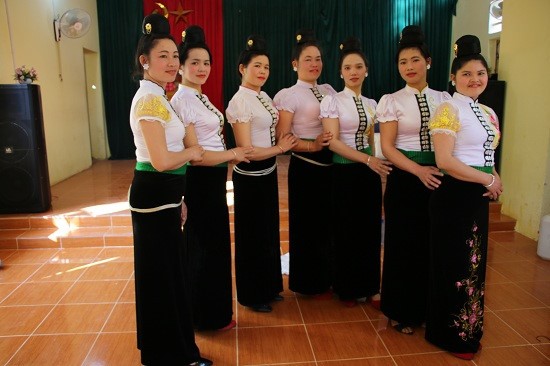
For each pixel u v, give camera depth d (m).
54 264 3.73
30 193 4.41
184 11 7.93
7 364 2.35
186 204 2.44
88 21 6.21
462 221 2.22
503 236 4.32
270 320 2.77
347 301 2.92
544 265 3.61
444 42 8.41
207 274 2.51
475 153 2.19
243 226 2.74
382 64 8.45
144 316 2.11
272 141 2.72
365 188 2.77
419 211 2.46
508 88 4.51
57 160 6.09
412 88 2.44
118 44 7.95
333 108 2.69
